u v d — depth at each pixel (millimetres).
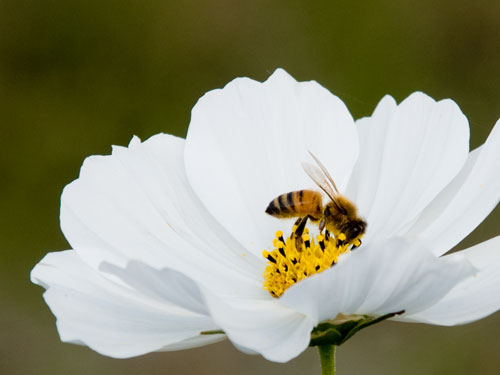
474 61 392
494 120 390
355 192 270
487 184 252
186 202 266
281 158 271
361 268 227
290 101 273
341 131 271
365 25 392
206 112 270
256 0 404
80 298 244
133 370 376
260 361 376
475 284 239
